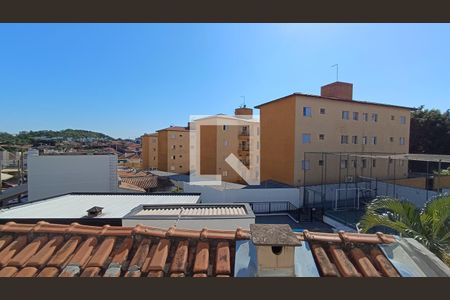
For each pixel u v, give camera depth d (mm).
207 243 3576
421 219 5852
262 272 2906
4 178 28078
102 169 18375
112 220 7055
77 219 7027
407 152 28328
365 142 25453
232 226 6297
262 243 2902
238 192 19984
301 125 22297
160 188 29484
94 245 3543
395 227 5871
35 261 3184
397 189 22734
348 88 27016
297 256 3270
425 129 34438
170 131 46688
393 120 27281
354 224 14758
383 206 6445
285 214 18781
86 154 18406
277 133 24312
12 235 3758
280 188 20406
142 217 6379
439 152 33312
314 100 22844
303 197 20688
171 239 3641
